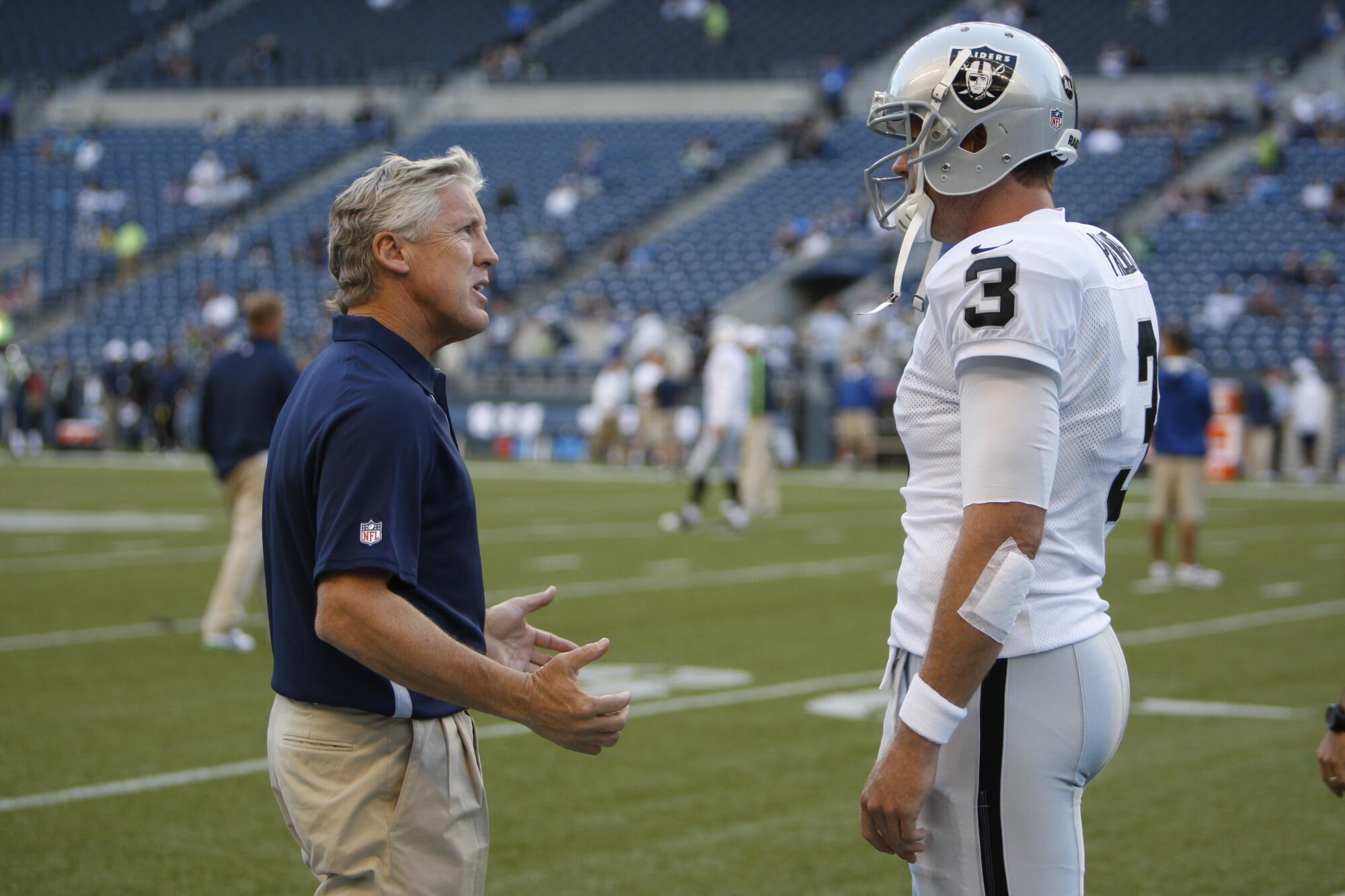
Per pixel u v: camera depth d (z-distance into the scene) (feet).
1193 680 103.55
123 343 410.72
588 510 233.55
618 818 70.49
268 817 69.82
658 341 352.49
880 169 39.19
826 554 177.47
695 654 111.86
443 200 35.86
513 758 82.12
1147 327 33.76
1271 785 76.38
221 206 460.96
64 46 561.43
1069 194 401.70
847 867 63.26
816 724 89.86
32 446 382.83
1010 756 31.83
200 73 537.24
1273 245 370.32
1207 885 60.49
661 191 442.09
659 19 531.91
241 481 111.96
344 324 35.37
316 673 34.55
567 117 497.05
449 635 33.68
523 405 371.15
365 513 32.68
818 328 363.15
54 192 480.64
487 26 542.16
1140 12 490.49
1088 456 32.35
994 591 29.84
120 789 74.18
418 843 34.91
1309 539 200.13
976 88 33.04
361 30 549.95
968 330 30.71
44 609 131.34
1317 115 421.59
